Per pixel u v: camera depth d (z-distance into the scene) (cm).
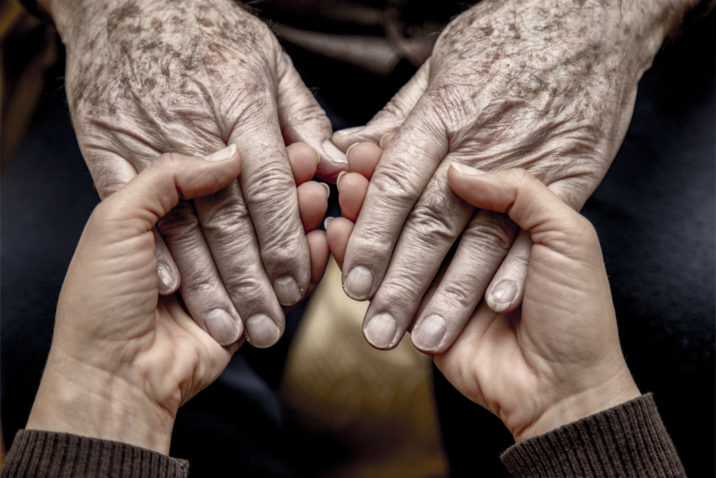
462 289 40
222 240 40
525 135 41
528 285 39
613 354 38
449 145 41
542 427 39
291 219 41
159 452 37
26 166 50
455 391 48
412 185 40
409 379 48
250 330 41
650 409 37
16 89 52
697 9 47
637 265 47
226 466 47
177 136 41
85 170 50
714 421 45
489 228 40
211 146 41
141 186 38
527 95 41
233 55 43
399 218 40
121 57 43
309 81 49
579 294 38
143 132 42
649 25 45
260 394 48
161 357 38
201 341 40
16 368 46
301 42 48
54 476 35
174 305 41
